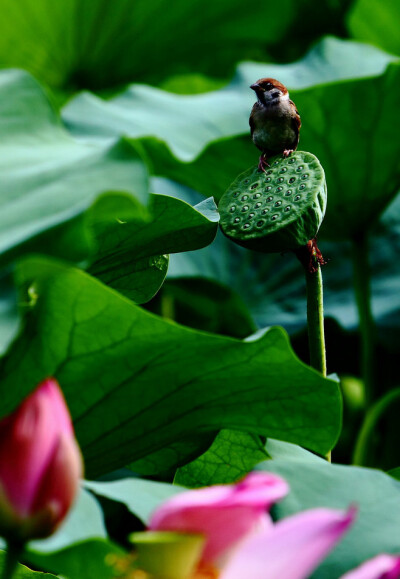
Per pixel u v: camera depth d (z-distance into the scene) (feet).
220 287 9.58
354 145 8.50
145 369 4.89
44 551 4.45
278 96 5.92
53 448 4.11
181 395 5.00
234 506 3.97
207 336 4.77
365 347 8.77
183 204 5.34
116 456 5.15
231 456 5.76
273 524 4.88
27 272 4.44
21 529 4.12
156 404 5.01
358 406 9.62
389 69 8.16
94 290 4.67
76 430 5.03
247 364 4.90
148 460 5.62
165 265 5.83
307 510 4.93
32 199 4.57
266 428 5.17
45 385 4.14
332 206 8.74
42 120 5.09
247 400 5.07
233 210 5.50
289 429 5.16
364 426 8.20
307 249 5.45
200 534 3.99
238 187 5.59
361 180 8.66
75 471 4.14
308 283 5.49
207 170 8.36
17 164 4.80
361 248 8.91
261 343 4.82
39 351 4.83
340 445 9.52
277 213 5.40
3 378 4.84
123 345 4.81
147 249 5.59
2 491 4.10
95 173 4.60
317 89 8.21
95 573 4.61
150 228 5.43
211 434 5.51
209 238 5.56
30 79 5.17
